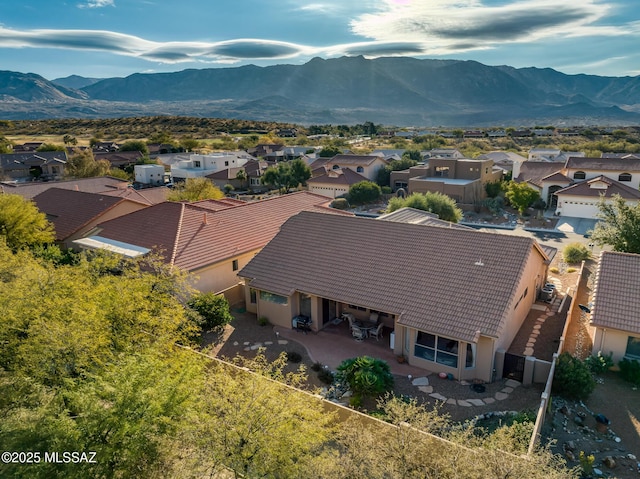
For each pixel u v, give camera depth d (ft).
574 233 157.89
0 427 38.81
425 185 208.64
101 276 68.33
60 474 32.60
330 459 34.63
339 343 70.64
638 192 173.99
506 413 51.55
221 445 34.58
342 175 234.58
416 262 71.82
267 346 70.08
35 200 140.87
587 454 44.19
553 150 299.17
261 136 517.96
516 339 70.18
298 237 85.87
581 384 52.49
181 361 47.83
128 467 34.22
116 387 36.99
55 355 43.86
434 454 33.73
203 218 100.01
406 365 63.77
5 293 53.26
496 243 70.69
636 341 58.65
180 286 71.15
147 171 285.43
